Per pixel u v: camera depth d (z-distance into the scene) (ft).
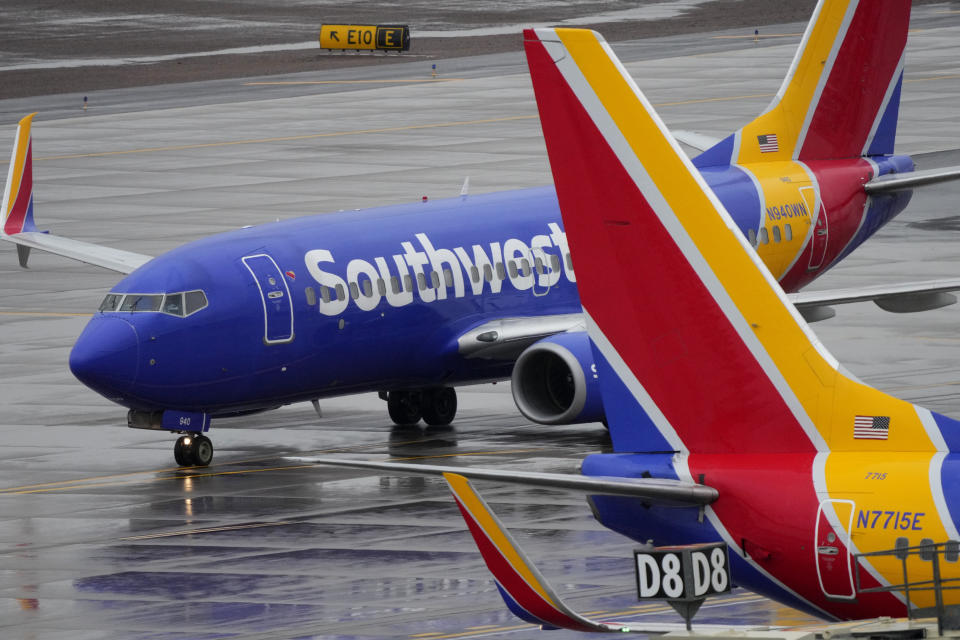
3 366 582.35
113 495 410.72
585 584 314.76
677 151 207.51
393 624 292.81
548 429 486.38
